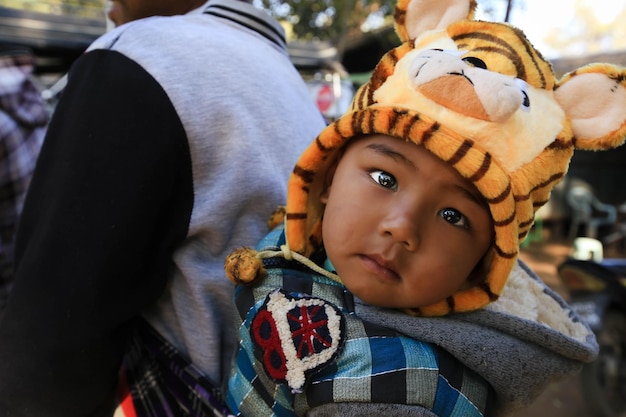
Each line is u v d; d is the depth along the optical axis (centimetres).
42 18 534
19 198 166
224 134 87
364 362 68
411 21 79
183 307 91
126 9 120
